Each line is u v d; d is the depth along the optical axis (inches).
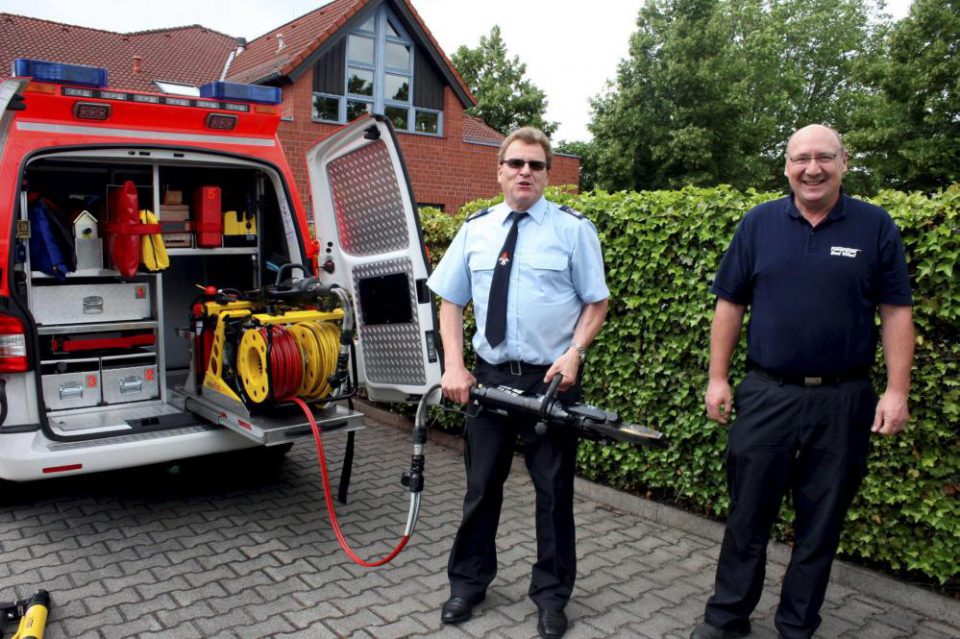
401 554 149.7
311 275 179.9
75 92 154.3
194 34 911.7
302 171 674.8
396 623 122.5
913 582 135.5
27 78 138.0
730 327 119.3
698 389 161.0
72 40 797.2
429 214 246.8
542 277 116.3
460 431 228.4
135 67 778.8
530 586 126.1
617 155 1051.9
